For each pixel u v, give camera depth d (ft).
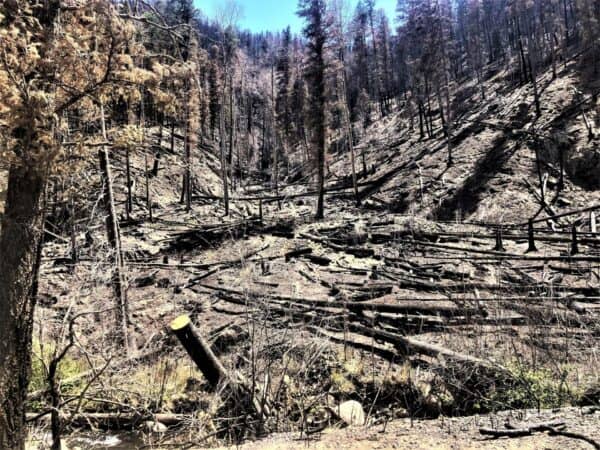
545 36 170.09
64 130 14.08
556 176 92.02
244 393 19.74
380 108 196.03
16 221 13.00
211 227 76.28
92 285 25.45
